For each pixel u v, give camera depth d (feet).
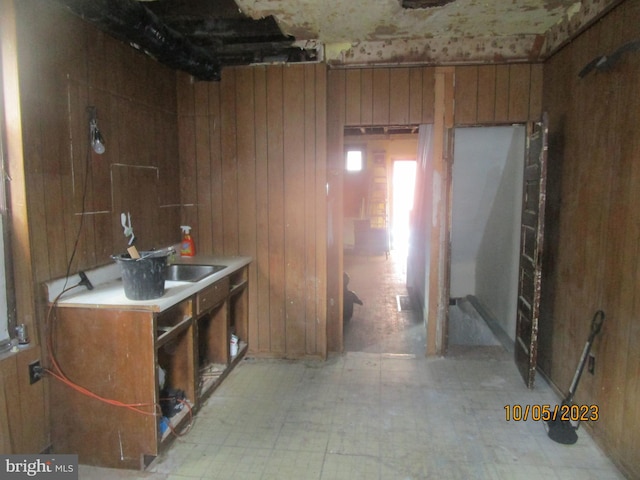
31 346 6.85
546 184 10.14
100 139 7.96
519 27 9.71
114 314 7.09
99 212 8.27
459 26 9.62
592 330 7.77
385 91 11.13
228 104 11.19
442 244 11.50
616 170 7.23
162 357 8.79
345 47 10.87
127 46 9.10
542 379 10.44
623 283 7.00
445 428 8.37
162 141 10.61
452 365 11.33
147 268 7.14
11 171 6.49
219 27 9.20
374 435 8.16
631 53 6.77
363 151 29.48
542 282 10.53
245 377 10.65
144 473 7.18
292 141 11.08
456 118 10.99
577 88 8.70
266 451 7.70
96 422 7.30
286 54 10.83
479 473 7.06
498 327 13.97
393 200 30.94
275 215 11.36
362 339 13.30
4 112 6.41
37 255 6.85
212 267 10.09
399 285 20.43
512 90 10.75
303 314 11.57
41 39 6.80
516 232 12.49
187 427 8.44
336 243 11.76
